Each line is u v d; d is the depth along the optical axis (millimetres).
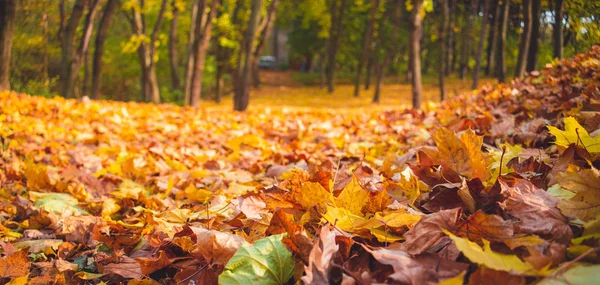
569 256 1234
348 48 44406
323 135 6559
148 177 3969
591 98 3205
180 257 1828
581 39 5688
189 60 23375
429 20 38469
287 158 4699
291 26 61781
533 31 8133
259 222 1897
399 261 1307
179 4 23562
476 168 1997
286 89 40438
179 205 3238
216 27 27844
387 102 29922
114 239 2277
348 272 1306
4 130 5609
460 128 4492
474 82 24984
